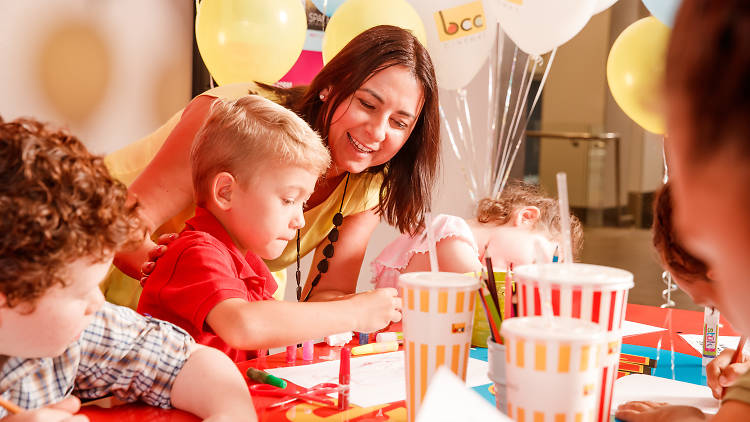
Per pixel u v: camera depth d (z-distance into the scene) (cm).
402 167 148
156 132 157
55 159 60
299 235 146
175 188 128
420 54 132
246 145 105
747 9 33
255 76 204
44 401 73
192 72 261
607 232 596
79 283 61
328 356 106
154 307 102
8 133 60
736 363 86
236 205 108
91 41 226
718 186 35
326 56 208
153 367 77
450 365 67
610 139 598
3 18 204
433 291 66
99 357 77
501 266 163
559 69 598
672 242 75
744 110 33
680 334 124
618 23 567
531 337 53
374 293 112
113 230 63
